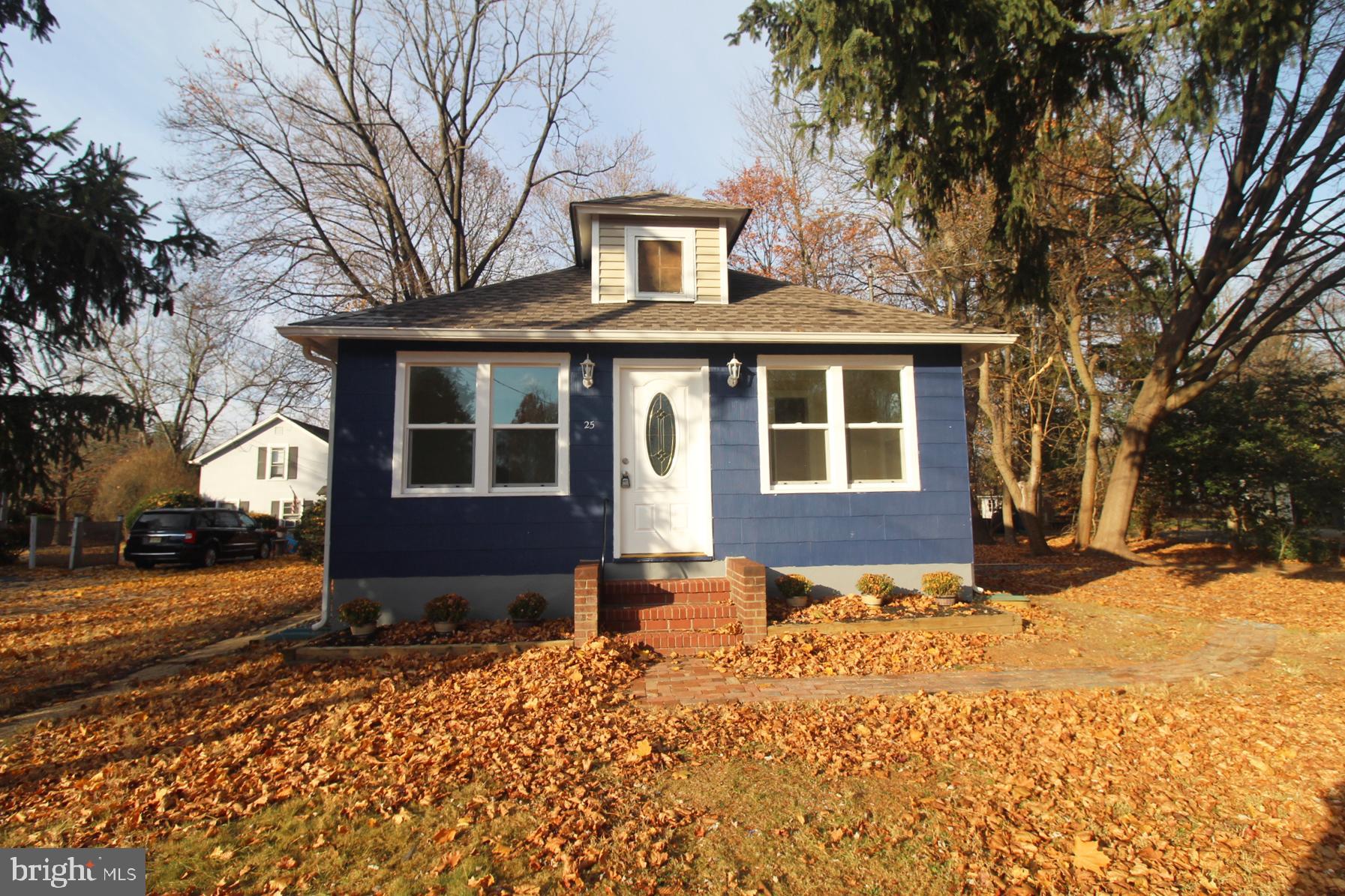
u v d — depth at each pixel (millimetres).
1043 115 11297
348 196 20828
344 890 3166
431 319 8812
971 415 24672
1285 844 3494
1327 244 14672
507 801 3963
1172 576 13789
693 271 10297
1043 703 5543
